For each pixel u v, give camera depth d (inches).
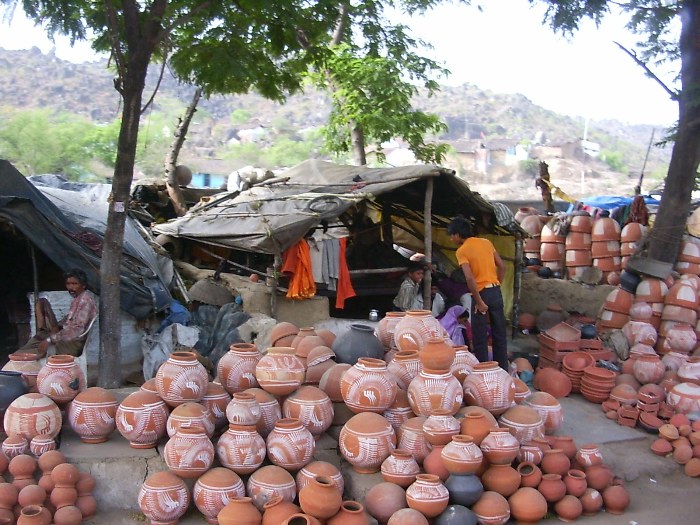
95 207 414.0
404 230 434.6
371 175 382.6
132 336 313.9
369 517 193.9
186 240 428.5
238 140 2832.2
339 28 558.6
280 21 279.7
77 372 217.3
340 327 336.8
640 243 385.7
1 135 1512.1
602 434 261.9
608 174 2598.4
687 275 355.3
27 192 305.9
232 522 179.2
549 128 3853.3
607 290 405.1
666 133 437.4
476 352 296.2
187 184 578.6
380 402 211.3
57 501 187.8
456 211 399.5
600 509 217.0
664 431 254.5
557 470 212.5
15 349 330.0
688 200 372.8
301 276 329.4
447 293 354.9
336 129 593.9
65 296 303.6
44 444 197.0
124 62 255.0
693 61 369.1
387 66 538.6
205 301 350.9
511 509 201.9
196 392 206.8
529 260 466.0
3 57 3100.4
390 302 438.3
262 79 308.7
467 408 215.0
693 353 339.6
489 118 3841.0
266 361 213.3
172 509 186.1
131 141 256.1
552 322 393.4
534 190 2301.9
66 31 275.1
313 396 213.0
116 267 261.4
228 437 196.4
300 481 194.9
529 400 241.9
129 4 250.1
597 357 330.0
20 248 351.3
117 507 198.7
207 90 306.3
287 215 335.6
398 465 197.2
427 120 572.1
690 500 228.7
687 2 370.6
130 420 202.1
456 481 194.1
